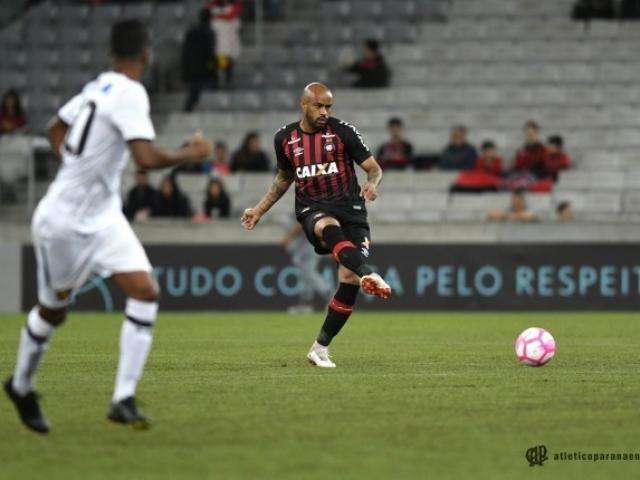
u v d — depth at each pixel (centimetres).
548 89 8181
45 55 8944
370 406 2375
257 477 1709
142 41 2078
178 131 8238
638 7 8550
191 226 7056
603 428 2111
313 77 8550
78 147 2017
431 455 1866
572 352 3766
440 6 8806
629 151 7712
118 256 2042
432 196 7406
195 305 6525
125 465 1791
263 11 8969
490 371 3083
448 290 6431
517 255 6400
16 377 2023
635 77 8225
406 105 8206
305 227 3098
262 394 2567
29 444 1958
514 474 1734
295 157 3105
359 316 6025
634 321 5541
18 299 6662
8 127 7850
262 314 6266
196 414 2269
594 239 6812
